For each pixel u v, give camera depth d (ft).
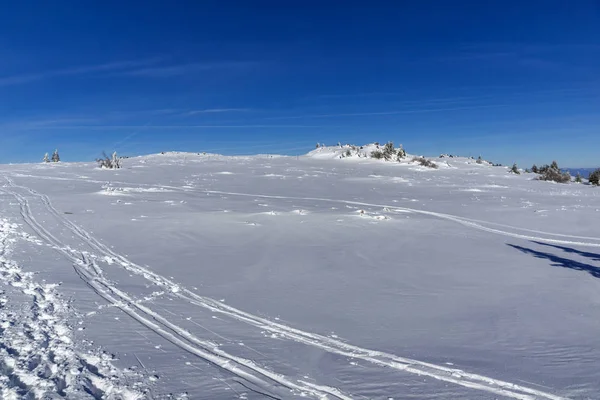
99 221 56.95
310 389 17.26
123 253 42.09
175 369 18.29
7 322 21.77
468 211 78.48
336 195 97.76
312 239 52.08
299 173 147.84
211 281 34.30
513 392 17.33
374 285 34.71
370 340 23.22
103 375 17.21
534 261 44.01
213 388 16.83
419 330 24.97
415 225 62.90
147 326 23.44
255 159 218.18
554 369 19.60
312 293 32.14
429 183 130.62
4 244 41.29
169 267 37.99
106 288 30.22
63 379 16.56
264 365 19.36
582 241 56.18
